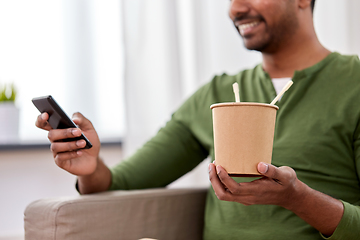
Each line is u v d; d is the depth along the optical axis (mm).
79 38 1958
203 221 1166
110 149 1912
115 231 969
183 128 1262
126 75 1854
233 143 710
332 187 987
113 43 2014
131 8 1882
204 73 2018
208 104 1220
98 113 1965
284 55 1141
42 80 1910
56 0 1938
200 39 2023
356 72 1044
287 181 747
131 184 1165
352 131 989
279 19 1084
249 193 739
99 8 2002
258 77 1169
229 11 1134
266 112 713
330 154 993
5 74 1873
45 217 899
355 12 2055
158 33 1915
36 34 1912
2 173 1721
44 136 1903
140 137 1860
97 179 1053
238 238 1011
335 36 2057
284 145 1023
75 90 1941
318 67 1078
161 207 1064
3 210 1713
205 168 1942
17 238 1717
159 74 1902
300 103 1054
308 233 952
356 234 866
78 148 884
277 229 972
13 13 1891
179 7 2029
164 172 1219
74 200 922
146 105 1876
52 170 1810
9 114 1756
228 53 2031
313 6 1162
